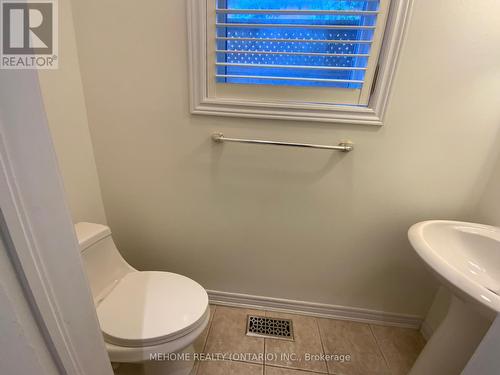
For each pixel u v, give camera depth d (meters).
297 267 1.35
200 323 0.93
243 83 1.04
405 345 1.31
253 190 1.19
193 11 0.91
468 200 1.08
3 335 0.33
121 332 0.85
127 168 1.21
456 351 0.88
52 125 0.95
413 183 1.09
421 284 1.29
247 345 1.27
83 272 0.45
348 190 1.14
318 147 1.04
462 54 0.88
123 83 1.05
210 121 1.08
